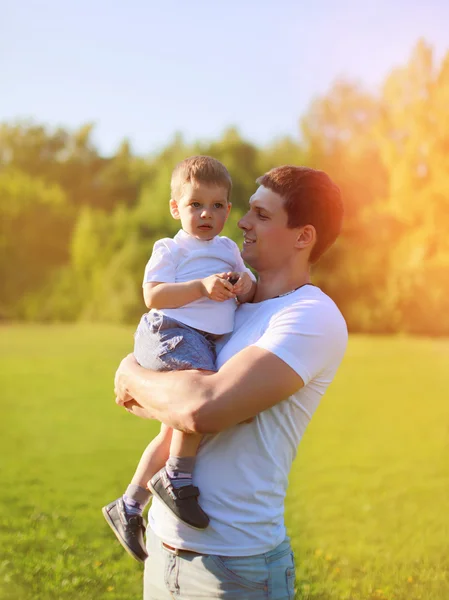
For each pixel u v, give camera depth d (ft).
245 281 8.38
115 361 73.46
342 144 110.11
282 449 8.04
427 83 100.48
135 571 19.07
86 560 19.76
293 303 8.06
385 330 96.48
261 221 8.59
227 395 7.46
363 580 18.25
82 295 124.06
